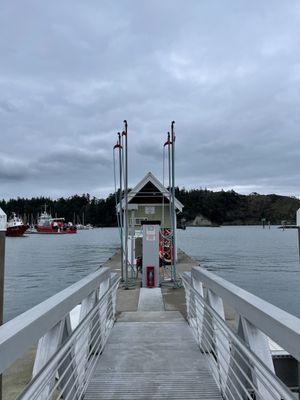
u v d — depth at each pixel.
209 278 5.37
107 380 4.96
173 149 13.43
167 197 19.28
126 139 13.10
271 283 22.69
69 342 3.47
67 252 51.06
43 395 2.99
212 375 5.03
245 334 3.63
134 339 6.69
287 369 6.36
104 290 6.90
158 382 4.89
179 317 8.38
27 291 21.84
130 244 16.34
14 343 2.44
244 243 63.56
